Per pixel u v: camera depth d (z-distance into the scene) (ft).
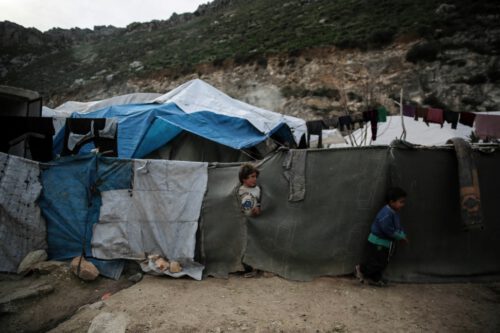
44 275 13.67
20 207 14.43
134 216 15.07
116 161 15.28
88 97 131.34
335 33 107.34
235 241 14.89
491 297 13.07
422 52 85.81
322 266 14.58
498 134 20.45
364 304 12.18
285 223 14.70
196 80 33.27
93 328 10.21
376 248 13.42
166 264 14.47
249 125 28.86
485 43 83.46
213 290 13.17
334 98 86.38
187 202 15.14
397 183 14.43
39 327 10.93
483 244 15.10
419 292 13.37
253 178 14.61
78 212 15.07
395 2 114.21
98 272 13.92
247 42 126.31
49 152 18.24
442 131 36.65
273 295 12.81
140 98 38.45
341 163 14.87
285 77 99.96
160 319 10.92
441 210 14.83
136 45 183.73
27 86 163.84
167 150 26.23
